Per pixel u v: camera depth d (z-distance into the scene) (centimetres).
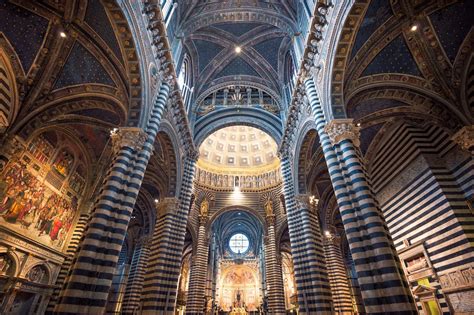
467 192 1232
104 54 1193
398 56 1194
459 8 1057
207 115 2288
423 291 1298
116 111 1323
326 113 1170
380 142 1677
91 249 848
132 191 1030
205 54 2278
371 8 1016
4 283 1265
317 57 1320
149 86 1291
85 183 1802
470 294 1083
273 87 2309
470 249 1115
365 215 852
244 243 4950
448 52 1146
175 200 1734
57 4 1062
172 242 1647
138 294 2262
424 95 1248
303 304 1416
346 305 2023
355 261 812
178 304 3478
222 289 4741
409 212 1443
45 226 1501
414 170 1431
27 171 1395
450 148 1327
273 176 3550
